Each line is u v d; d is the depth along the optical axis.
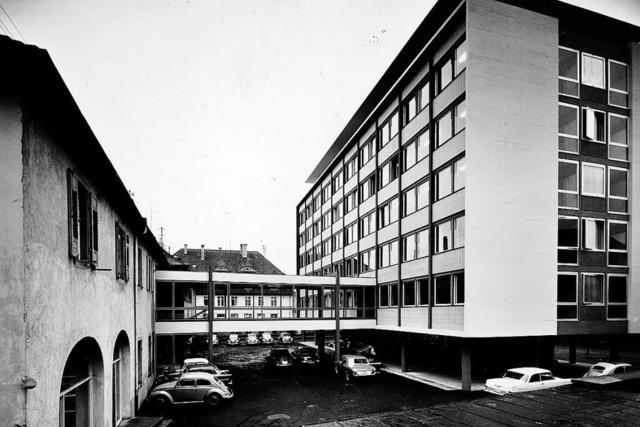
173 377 16.67
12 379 4.94
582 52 19.83
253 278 23.59
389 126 26.50
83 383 8.68
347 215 34.25
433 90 20.78
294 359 25.69
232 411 14.73
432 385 19.14
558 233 18.77
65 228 6.56
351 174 33.56
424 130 21.72
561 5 18.47
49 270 5.84
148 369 18.08
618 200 20.03
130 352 12.49
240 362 28.16
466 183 17.30
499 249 17.44
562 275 18.70
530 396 7.20
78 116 6.18
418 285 22.02
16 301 5.00
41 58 4.91
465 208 17.33
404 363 22.83
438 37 19.86
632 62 20.58
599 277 19.38
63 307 6.38
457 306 17.97
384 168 27.16
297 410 14.85
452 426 5.48
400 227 23.97
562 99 19.27
